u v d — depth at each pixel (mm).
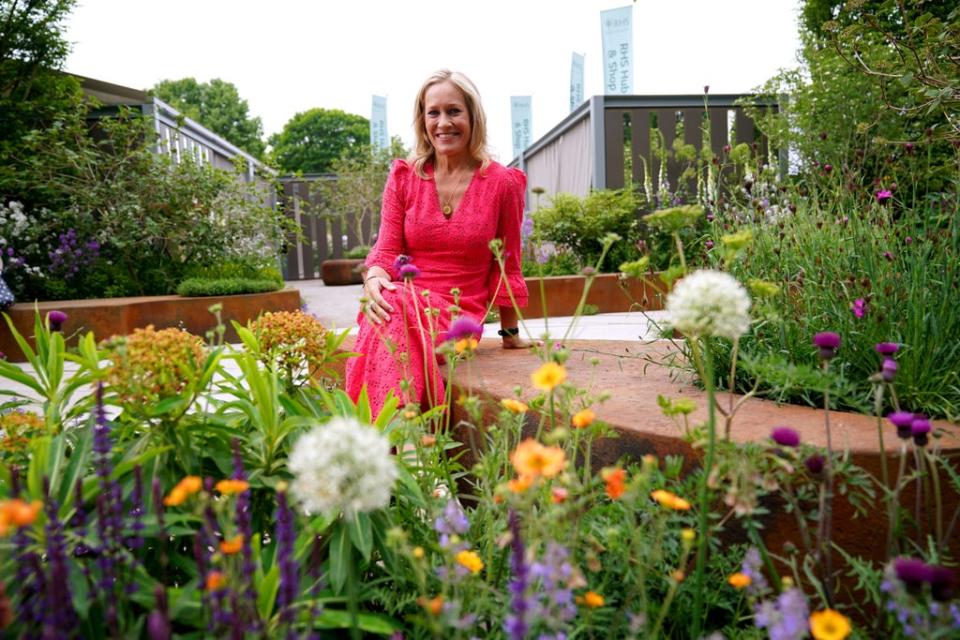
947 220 1800
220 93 37969
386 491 714
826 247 1888
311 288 12078
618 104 7992
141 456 920
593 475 1476
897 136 4770
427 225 2375
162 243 7527
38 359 1285
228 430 1128
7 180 6602
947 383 1456
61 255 6504
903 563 719
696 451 1275
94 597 802
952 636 738
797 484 1169
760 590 939
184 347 1093
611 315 6566
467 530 1055
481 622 983
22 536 775
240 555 823
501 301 2518
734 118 7938
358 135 37406
